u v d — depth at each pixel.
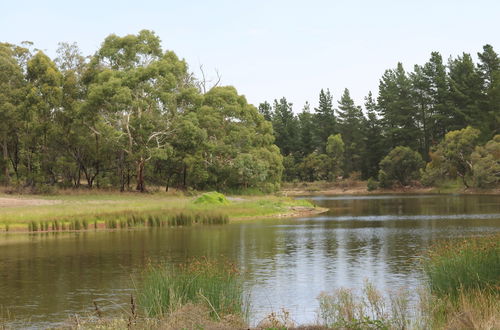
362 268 22.31
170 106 71.12
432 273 15.35
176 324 11.29
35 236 34.88
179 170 82.88
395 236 33.28
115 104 66.94
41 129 69.12
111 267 23.06
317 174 142.38
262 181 83.00
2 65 68.88
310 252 27.20
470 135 104.69
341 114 152.75
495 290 13.51
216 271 14.88
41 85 69.00
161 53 76.56
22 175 70.69
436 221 42.69
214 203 54.66
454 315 11.75
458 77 123.44
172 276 14.85
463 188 105.38
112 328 12.32
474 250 15.41
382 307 13.93
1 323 14.57
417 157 119.06
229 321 12.02
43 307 16.34
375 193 118.62
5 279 20.67
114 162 80.19
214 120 78.06
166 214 42.69
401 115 132.00
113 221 40.16
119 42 73.25
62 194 65.75
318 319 14.04
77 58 75.69
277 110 168.00
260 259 24.98
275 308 15.79
